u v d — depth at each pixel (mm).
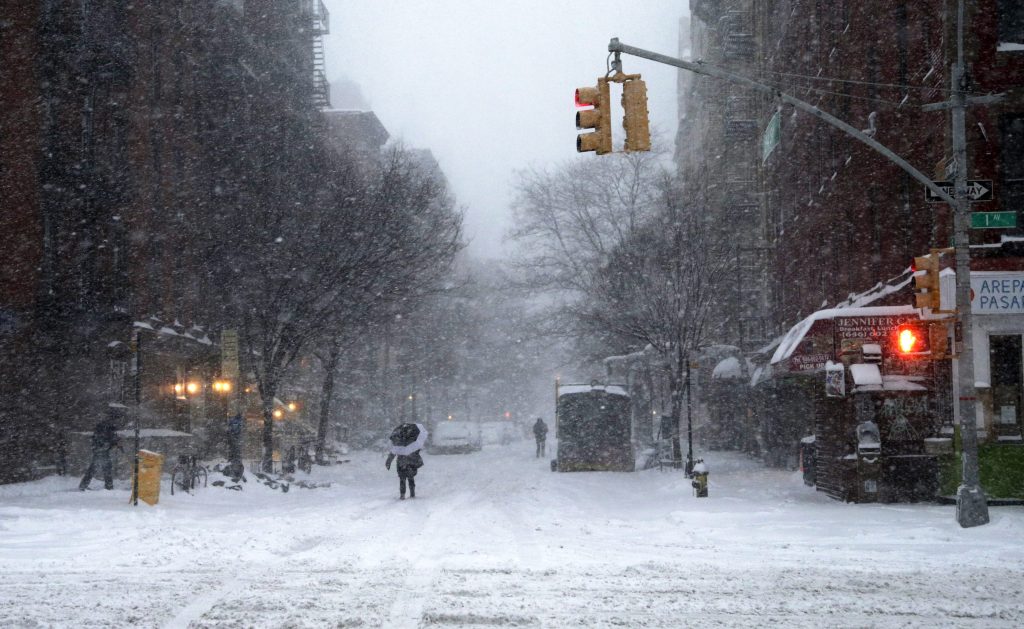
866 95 26953
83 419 29766
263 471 30656
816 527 16203
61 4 29156
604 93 14492
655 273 37344
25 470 26922
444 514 18891
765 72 44594
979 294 21047
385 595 9656
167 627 8156
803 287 34531
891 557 12766
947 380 21641
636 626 8344
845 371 21766
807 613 8977
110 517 17297
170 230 34969
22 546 13477
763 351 39469
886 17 25188
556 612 8859
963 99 16609
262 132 40625
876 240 26406
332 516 18000
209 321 38438
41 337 28016
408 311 37438
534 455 54312
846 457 21938
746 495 24469
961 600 9664
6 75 26969
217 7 40625
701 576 10984
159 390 34500
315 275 31453
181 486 24500
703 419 52875
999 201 21328
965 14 21531
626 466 36625
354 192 33125
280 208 33344
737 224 44062
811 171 33562
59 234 29172
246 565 11766
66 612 8797
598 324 40125
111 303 30188
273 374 31641
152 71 34250
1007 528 15594
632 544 14055
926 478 21391
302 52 55906
